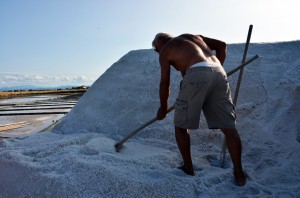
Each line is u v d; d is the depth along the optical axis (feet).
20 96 63.67
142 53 15.34
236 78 11.85
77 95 58.44
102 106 13.19
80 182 6.58
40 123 21.35
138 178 6.70
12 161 7.80
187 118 7.06
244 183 6.96
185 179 7.01
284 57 12.50
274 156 8.85
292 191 6.65
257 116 10.61
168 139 10.39
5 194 7.11
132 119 11.85
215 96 7.05
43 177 6.93
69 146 8.99
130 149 9.29
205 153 9.42
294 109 10.34
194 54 7.13
